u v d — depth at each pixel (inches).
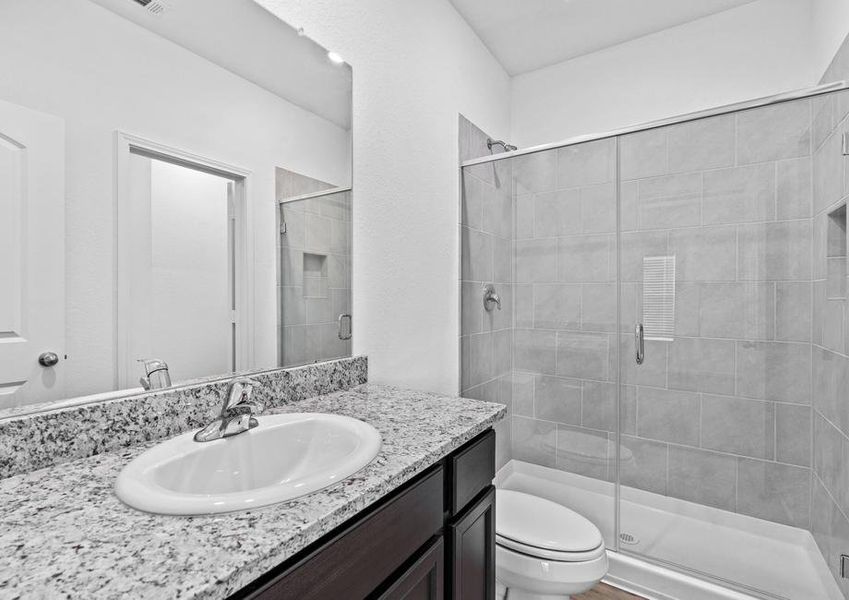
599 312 80.9
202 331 38.1
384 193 59.5
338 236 52.0
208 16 38.4
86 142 30.7
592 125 92.4
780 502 68.8
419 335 67.4
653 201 74.8
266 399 41.9
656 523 74.2
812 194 64.2
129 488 23.3
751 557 65.1
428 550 31.4
